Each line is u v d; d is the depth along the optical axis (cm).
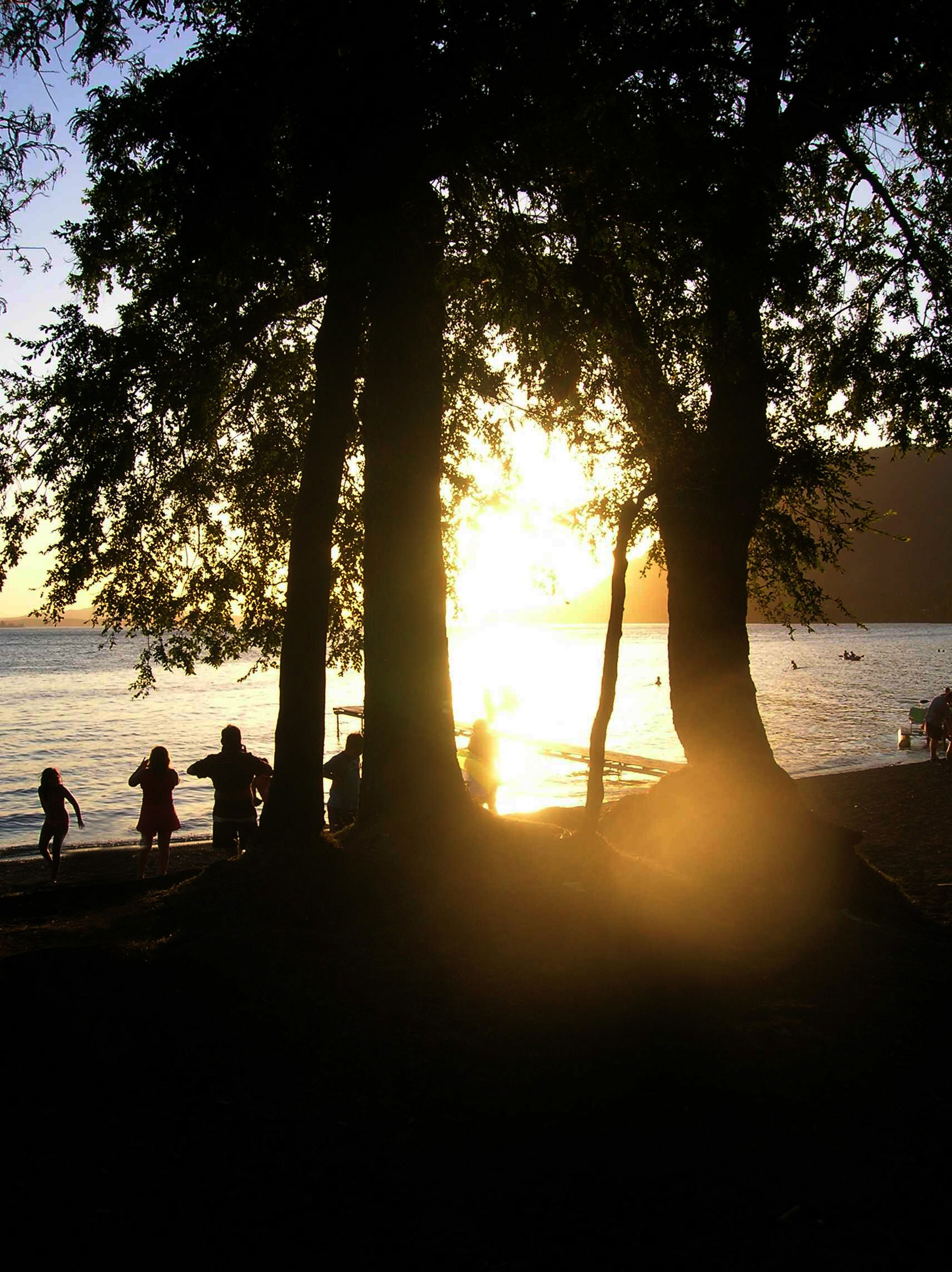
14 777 2673
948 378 849
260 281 827
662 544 1175
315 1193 370
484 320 912
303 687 689
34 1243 319
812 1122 454
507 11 679
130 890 954
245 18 694
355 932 589
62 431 900
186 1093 418
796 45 802
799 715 4153
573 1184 393
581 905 646
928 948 752
